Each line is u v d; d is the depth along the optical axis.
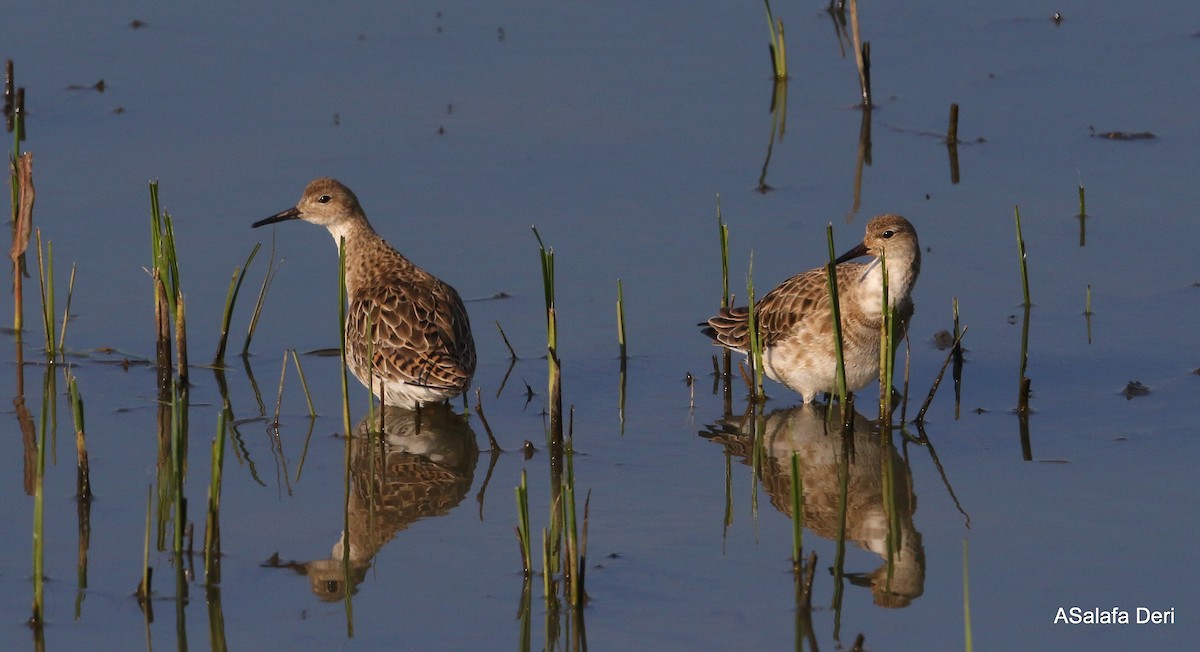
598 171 18.72
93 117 19.81
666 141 19.53
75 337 15.08
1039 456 12.72
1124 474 12.28
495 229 17.36
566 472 12.63
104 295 15.87
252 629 10.10
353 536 11.43
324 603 10.46
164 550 11.11
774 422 13.77
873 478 12.47
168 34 22.64
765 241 16.91
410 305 13.95
